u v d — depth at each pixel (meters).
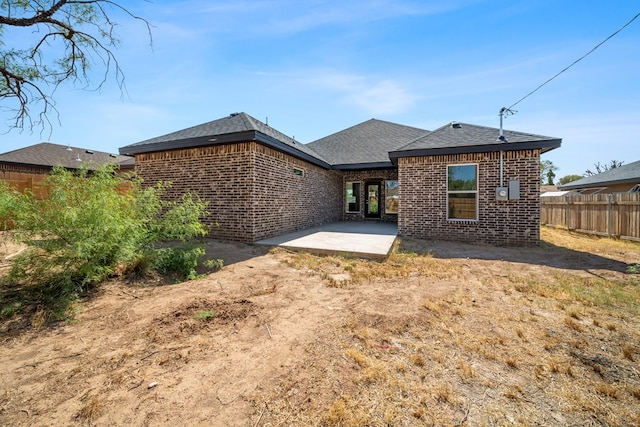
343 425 1.71
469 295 4.04
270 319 3.22
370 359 2.43
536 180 7.81
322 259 6.20
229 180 7.91
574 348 2.66
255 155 7.75
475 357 2.50
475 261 6.18
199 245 5.88
